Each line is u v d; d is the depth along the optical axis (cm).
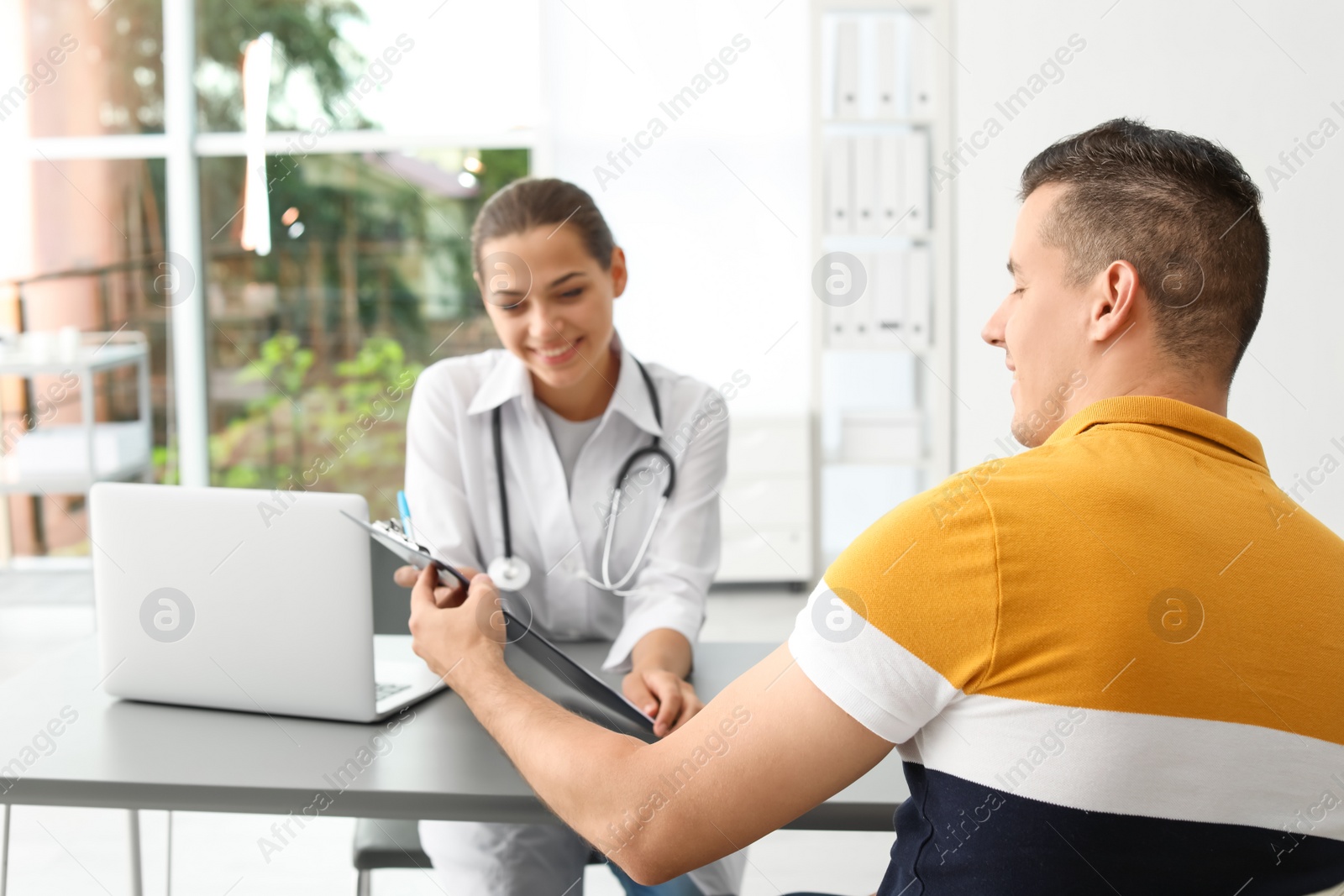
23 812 211
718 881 123
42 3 420
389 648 140
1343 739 63
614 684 129
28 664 300
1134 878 62
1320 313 160
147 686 119
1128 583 61
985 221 327
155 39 423
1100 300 73
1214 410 73
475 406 154
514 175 434
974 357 342
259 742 109
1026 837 63
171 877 181
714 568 156
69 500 419
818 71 354
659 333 409
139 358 404
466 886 123
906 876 70
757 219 405
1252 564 64
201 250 433
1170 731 61
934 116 361
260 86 412
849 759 66
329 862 190
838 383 409
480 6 412
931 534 64
